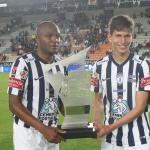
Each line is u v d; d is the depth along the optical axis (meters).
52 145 5.00
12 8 64.69
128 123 4.66
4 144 9.82
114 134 4.72
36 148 4.87
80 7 59.38
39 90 4.82
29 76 4.80
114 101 4.69
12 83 4.75
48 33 4.73
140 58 4.66
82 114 4.73
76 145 9.48
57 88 4.66
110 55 4.76
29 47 48.56
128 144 4.70
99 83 4.80
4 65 43.28
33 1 63.44
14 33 56.94
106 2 58.56
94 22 55.09
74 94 4.65
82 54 4.61
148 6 56.34
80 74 4.62
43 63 4.85
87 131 4.72
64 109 4.71
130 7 56.91
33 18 60.59
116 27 4.54
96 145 9.48
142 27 51.00
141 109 4.57
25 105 4.86
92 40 48.75
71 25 55.50
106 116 4.77
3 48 52.38
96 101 4.86
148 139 4.72
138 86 4.60
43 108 4.86
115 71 4.67
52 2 61.97
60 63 4.63
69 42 49.22
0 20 62.84
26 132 4.84
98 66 4.78
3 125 12.63
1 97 20.72
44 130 4.68
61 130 4.73
